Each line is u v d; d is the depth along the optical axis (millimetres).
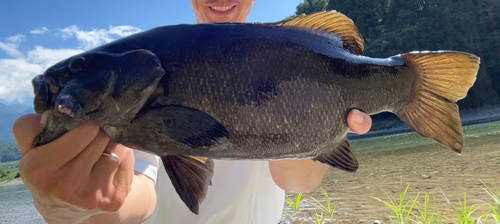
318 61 345
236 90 305
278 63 323
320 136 346
